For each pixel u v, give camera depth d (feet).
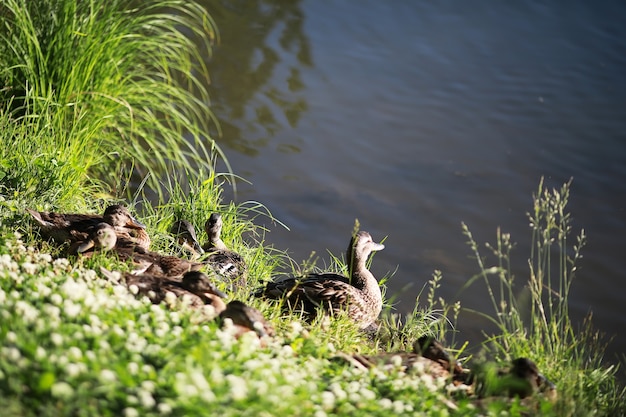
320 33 75.05
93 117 46.52
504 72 72.59
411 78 70.79
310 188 57.31
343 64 71.26
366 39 75.20
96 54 46.37
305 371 24.36
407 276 50.47
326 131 63.31
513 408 24.39
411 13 80.07
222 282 33.55
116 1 49.21
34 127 43.42
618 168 62.80
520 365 27.09
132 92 50.88
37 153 39.01
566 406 26.30
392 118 66.03
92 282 27.48
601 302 50.29
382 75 70.79
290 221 53.57
